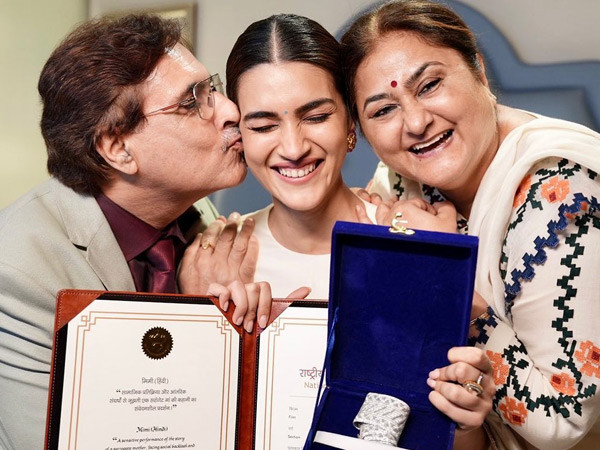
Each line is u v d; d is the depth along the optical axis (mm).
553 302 1133
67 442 1024
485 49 2262
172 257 1498
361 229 976
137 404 1057
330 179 1332
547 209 1152
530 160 1196
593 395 1104
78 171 1414
